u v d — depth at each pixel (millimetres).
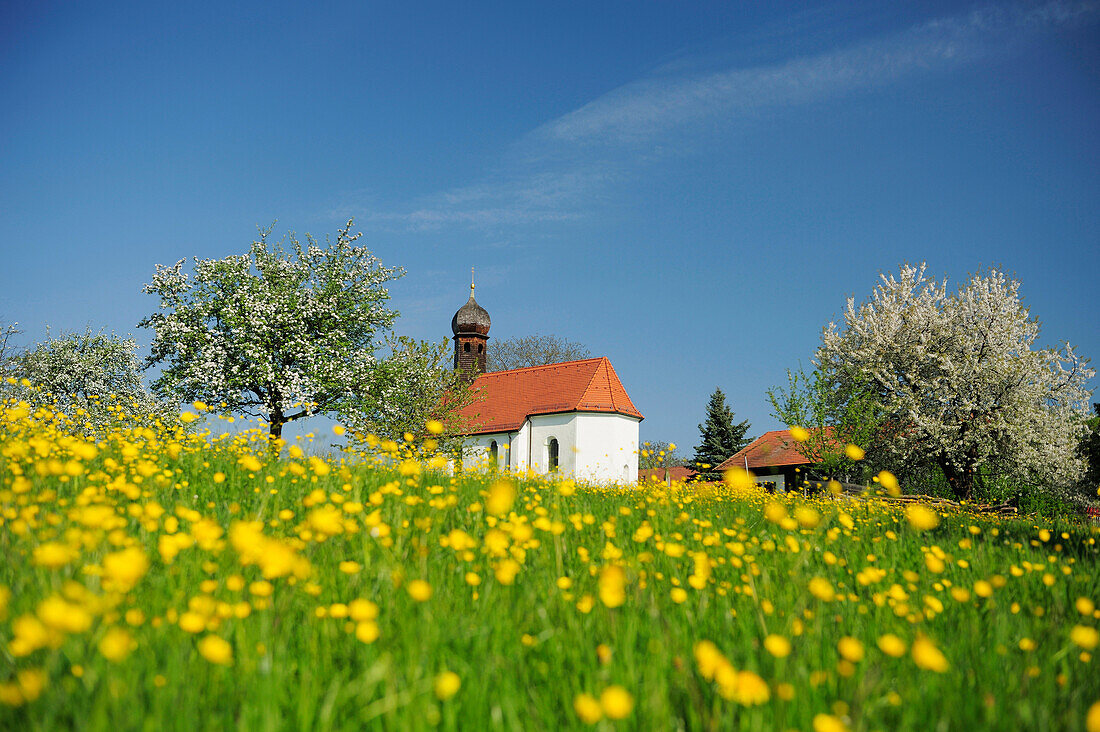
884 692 2283
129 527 3688
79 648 2049
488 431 43000
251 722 1845
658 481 11016
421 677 2127
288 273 32594
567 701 2053
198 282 32031
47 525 3350
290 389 29484
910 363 28922
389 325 34656
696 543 4699
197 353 30391
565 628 2709
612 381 42562
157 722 1777
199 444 7445
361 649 2338
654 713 1898
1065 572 4430
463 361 51250
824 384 27172
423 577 3033
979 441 26672
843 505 8016
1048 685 2348
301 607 2721
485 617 2709
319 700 2029
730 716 1936
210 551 3172
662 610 2979
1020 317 28172
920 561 4656
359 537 3656
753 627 2863
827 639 2770
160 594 2619
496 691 2098
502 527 3855
